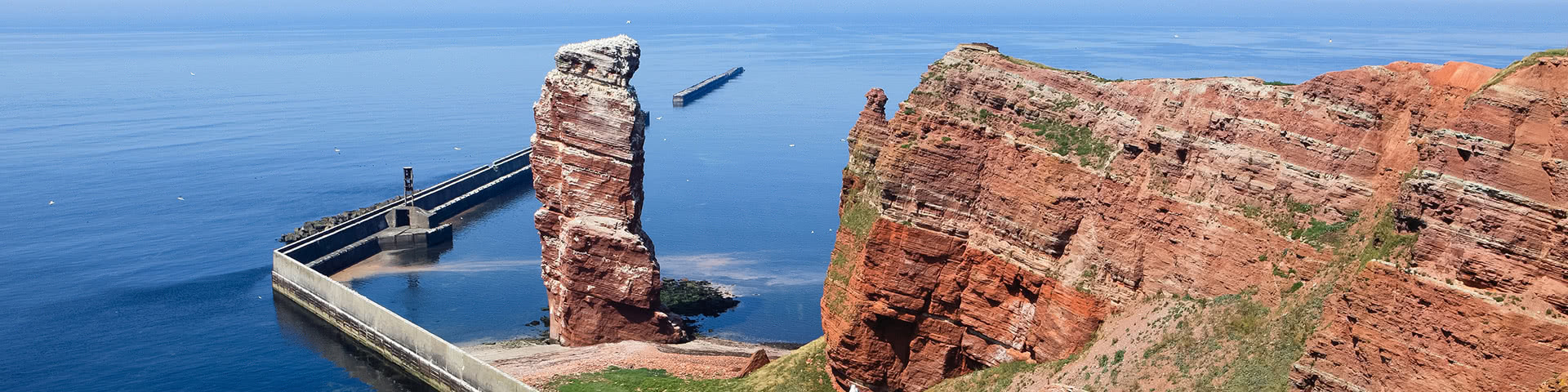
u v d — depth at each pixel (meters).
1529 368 43.56
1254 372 59.59
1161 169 71.25
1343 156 63.66
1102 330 72.38
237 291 163.12
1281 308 62.41
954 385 78.75
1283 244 64.50
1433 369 46.12
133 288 162.38
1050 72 80.62
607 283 119.12
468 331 138.25
